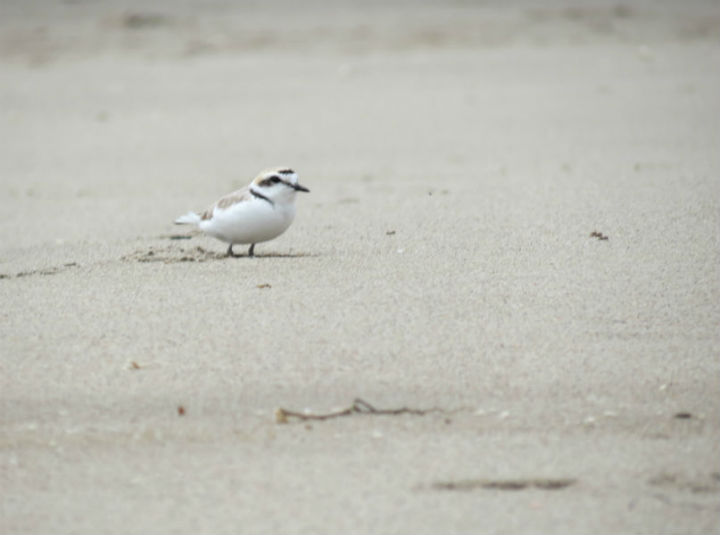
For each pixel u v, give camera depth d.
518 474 7.42
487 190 16.33
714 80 27.59
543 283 11.05
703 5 40.38
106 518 7.00
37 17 39.69
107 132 24.80
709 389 8.60
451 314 10.21
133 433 8.12
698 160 17.78
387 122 24.42
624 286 10.87
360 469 7.54
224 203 12.25
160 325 10.16
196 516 7.00
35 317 10.57
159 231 15.05
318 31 36.91
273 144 22.72
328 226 14.29
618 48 33.06
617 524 6.80
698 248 12.08
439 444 7.87
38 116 26.75
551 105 25.30
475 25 37.25
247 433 8.09
